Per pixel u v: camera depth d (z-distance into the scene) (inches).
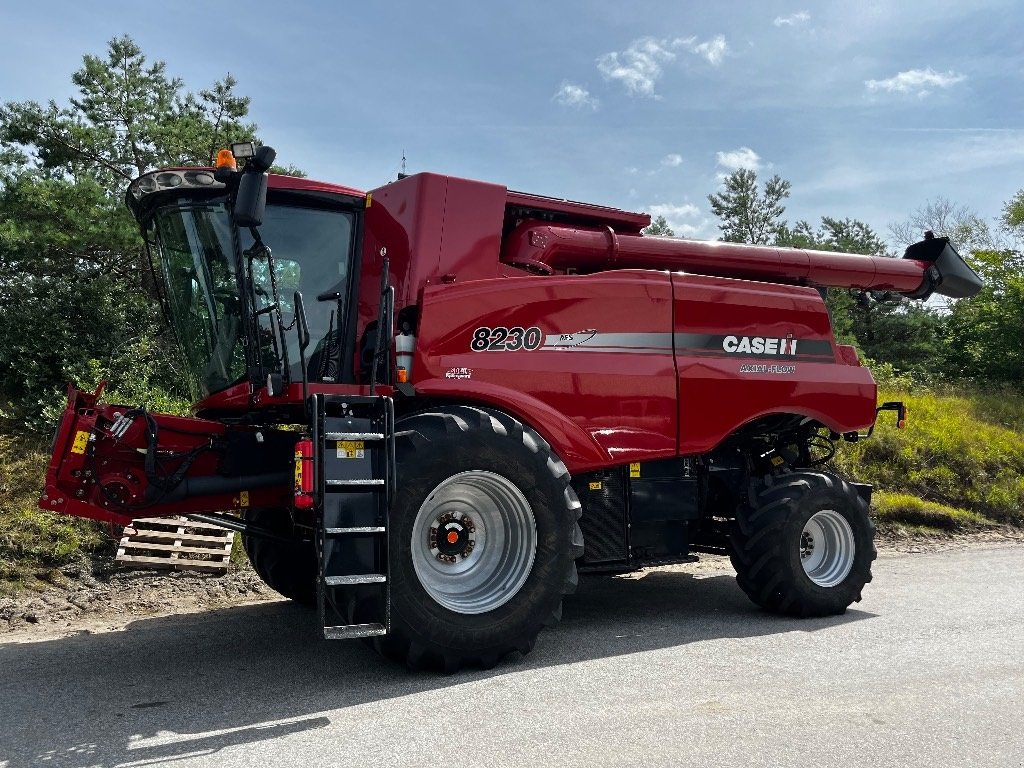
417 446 186.4
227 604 268.4
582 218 252.4
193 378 230.7
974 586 299.9
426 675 187.2
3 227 409.7
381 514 179.9
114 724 155.7
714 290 254.8
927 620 245.0
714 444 248.1
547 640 221.9
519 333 221.3
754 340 260.8
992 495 481.1
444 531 195.6
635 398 235.9
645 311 241.6
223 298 209.2
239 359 209.9
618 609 265.1
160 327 428.8
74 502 198.5
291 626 236.2
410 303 210.8
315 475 175.6
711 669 191.2
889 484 485.4
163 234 221.9
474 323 215.2
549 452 205.3
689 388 244.8
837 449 499.5
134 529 293.7
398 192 220.2
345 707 164.7
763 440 286.0
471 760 136.4
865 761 136.9
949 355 973.2
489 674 188.1
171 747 143.6
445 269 216.5
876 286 307.7
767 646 213.6
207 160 492.7
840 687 176.9
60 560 281.4
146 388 397.1
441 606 186.5
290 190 209.3
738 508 261.4
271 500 221.6
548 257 239.9
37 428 362.6
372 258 221.8
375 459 182.7
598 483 236.4
